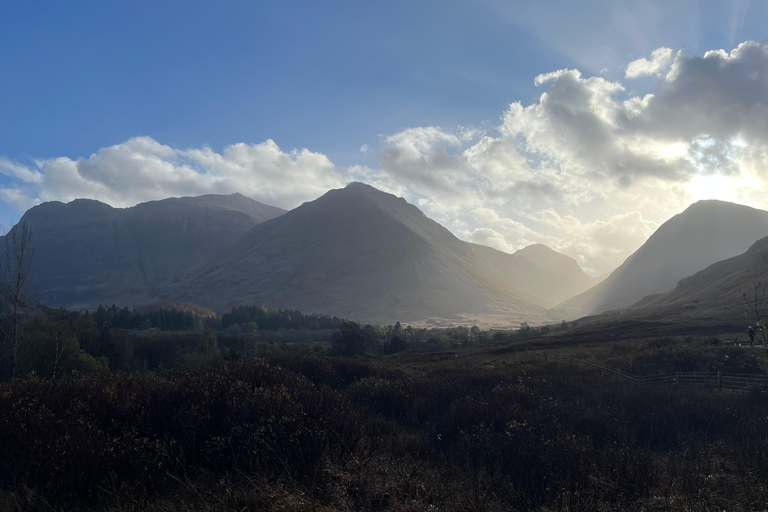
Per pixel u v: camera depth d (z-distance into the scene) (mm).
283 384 13227
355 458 9648
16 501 7203
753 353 33312
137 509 7320
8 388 11594
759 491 9578
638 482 10062
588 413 16844
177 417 10562
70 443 8250
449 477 10562
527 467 10562
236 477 8578
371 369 28906
